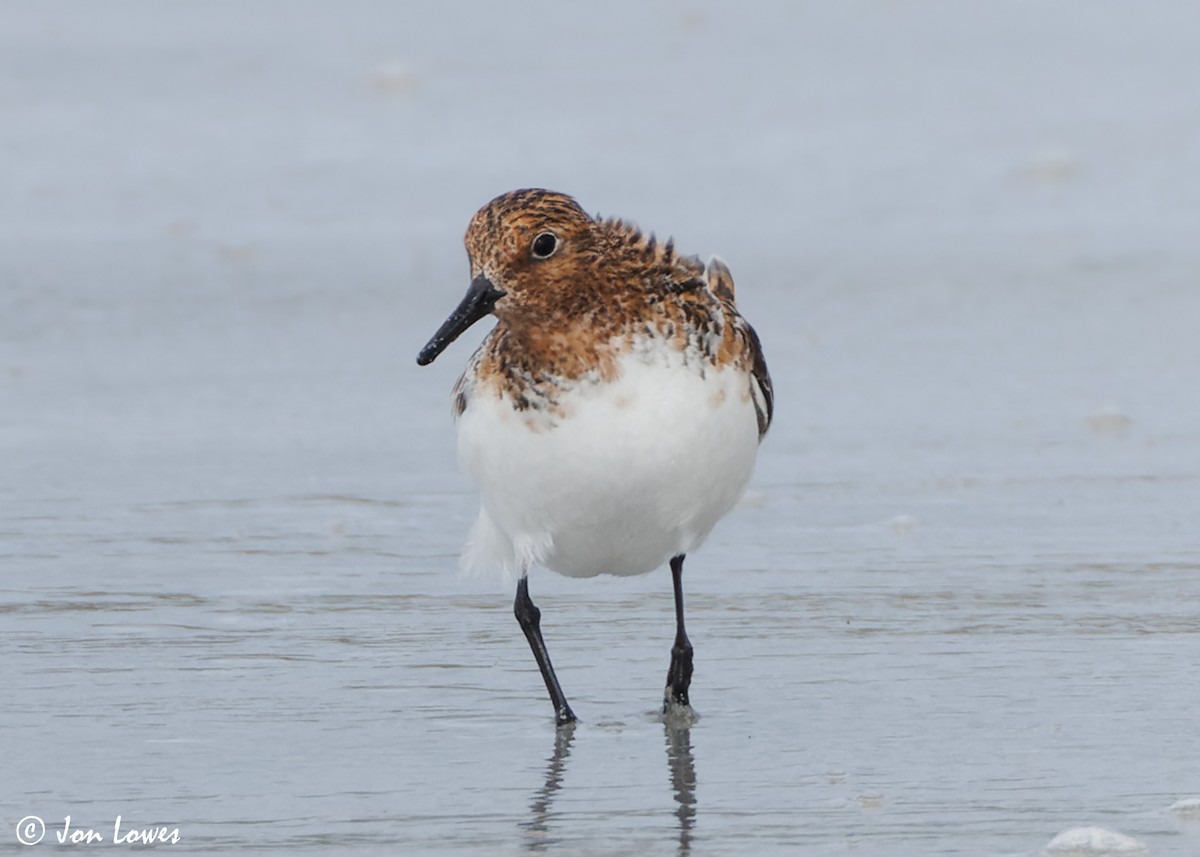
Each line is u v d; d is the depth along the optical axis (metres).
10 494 13.38
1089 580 11.41
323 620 10.90
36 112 27.17
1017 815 7.84
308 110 27.58
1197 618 10.68
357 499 13.30
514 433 9.02
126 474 13.87
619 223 9.24
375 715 9.35
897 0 35.19
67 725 9.14
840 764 8.55
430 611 11.10
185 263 20.53
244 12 34.16
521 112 27.55
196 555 12.09
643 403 8.88
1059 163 24.50
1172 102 27.67
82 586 11.46
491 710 9.47
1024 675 9.80
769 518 12.77
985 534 12.37
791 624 10.75
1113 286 19.36
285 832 7.76
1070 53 30.95
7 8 33.78
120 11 33.88
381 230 21.97
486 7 34.81
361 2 35.06
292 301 19.09
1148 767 8.41
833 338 17.61
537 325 8.89
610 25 33.44
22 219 22.36
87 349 17.38
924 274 19.98
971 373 16.39
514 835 7.71
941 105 27.81
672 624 10.86
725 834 7.69
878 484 13.48
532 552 9.34
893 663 10.05
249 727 9.14
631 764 8.62
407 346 17.56
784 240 21.48
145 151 25.39
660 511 9.14
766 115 27.39
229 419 15.30
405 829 7.79
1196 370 16.39
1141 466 13.84
